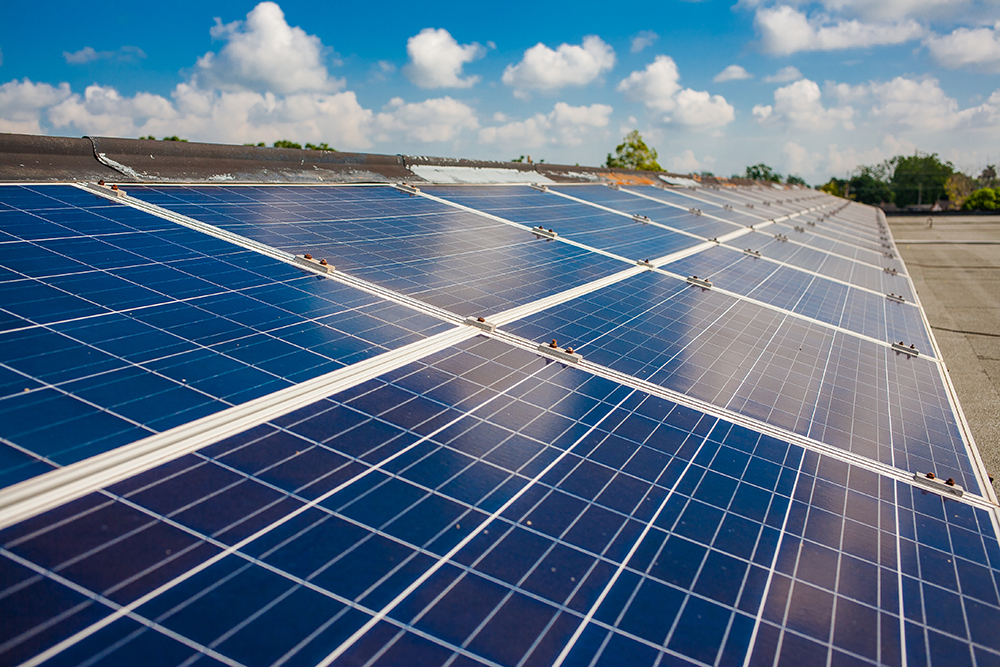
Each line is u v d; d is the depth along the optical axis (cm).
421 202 2462
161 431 755
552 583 685
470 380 1084
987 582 884
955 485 1146
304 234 1677
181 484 686
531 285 1686
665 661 618
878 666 674
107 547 586
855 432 1294
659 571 745
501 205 2761
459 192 2870
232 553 618
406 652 561
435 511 752
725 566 781
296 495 717
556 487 858
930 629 755
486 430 948
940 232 9925
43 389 768
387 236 1856
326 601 592
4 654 468
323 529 679
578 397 1129
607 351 1367
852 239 5362
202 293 1155
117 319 984
